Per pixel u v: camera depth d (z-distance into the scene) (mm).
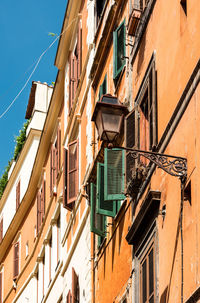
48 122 34812
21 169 42531
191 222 12969
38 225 35906
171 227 14148
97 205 20734
